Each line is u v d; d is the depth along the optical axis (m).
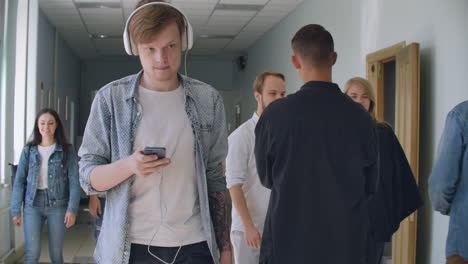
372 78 4.83
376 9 4.90
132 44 1.56
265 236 2.08
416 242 3.94
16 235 5.76
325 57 2.09
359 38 5.36
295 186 1.99
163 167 1.42
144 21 1.43
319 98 2.03
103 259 1.58
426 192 3.83
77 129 12.48
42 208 4.27
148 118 1.57
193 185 1.61
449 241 2.65
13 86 5.95
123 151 1.54
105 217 1.60
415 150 3.72
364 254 2.01
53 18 8.45
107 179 1.46
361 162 2.01
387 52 4.48
